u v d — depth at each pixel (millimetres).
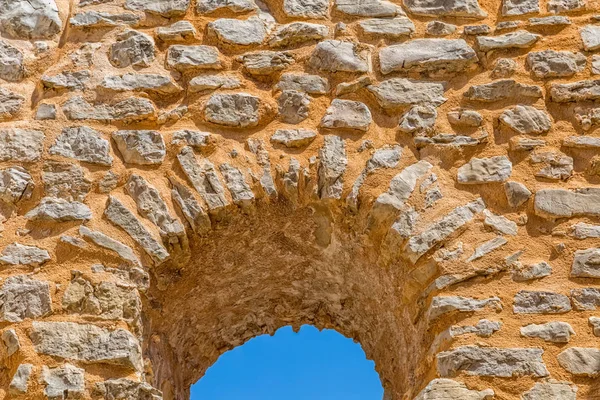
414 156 5477
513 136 5496
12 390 4707
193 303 5812
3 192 5363
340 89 5699
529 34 5832
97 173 5453
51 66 5926
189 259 5430
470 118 5559
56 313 4957
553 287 4973
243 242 5656
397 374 5750
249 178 5449
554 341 4785
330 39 5898
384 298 5660
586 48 5777
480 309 4910
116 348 4840
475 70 5762
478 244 5152
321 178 5422
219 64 5840
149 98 5734
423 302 5156
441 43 5836
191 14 6051
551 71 5699
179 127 5641
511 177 5352
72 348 4836
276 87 5746
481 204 5289
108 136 5590
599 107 5562
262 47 5910
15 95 5793
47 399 4680
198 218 5328
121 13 6059
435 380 4707
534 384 4664
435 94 5668
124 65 5855
